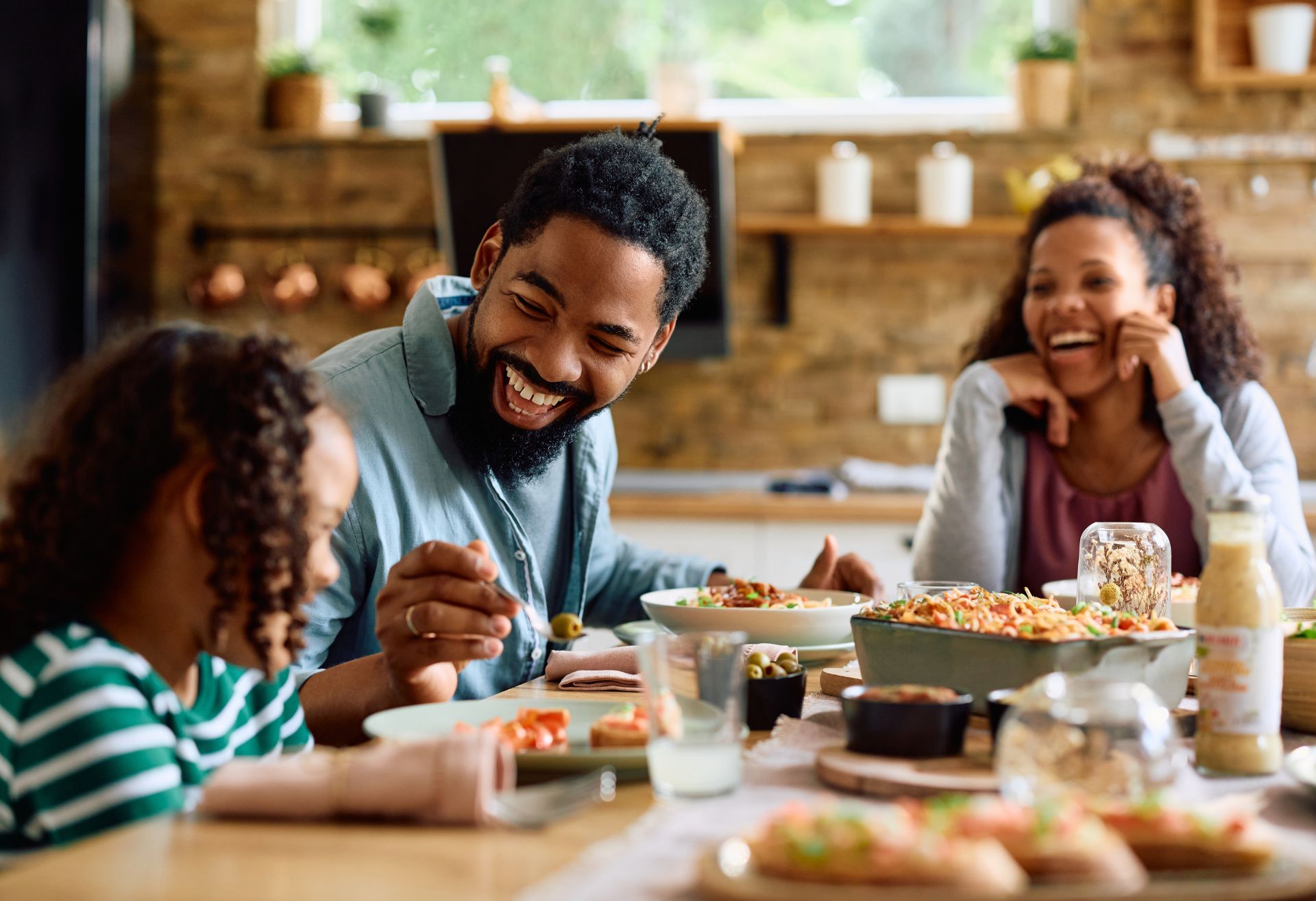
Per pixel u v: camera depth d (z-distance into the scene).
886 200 3.77
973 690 1.02
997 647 1.00
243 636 0.87
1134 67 3.65
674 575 1.84
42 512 0.88
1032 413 2.19
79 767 0.78
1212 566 0.90
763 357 3.83
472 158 3.56
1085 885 0.60
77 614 0.88
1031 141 3.71
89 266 3.50
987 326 2.42
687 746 0.81
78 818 0.78
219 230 3.92
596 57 4.01
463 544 1.54
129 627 0.89
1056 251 2.16
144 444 0.85
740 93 4.00
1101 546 1.31
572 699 1.15
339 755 0.82
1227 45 3.60
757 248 3.81
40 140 3.49
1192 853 0.64
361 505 1.46
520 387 1.48
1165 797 0.69
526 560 1.58
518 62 4.04
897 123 3.96
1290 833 0.74
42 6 3.48
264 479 0.84
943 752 0.87
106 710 0.80
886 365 3.79
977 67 3.95
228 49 3.92
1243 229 3.63
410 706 1.04
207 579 0.85
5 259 3.51
